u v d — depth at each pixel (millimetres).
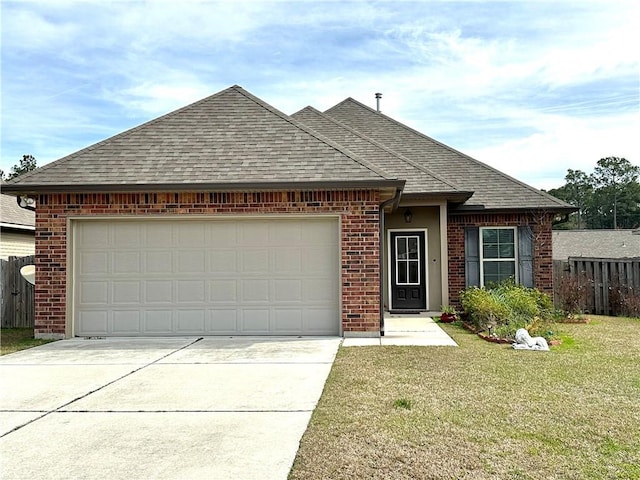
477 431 5301
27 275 14094
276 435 5273
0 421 5844
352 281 11055
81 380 7668
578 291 14852
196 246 11367
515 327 10758
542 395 6559
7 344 10648
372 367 8180
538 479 4234
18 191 11094
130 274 11391
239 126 12734
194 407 6270
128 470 4512
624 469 4414
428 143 17359
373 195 11016
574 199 72938
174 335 11320
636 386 6996
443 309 14180
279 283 11305
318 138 12180
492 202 15180
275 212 11141
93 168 11555
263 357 9094
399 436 5176
